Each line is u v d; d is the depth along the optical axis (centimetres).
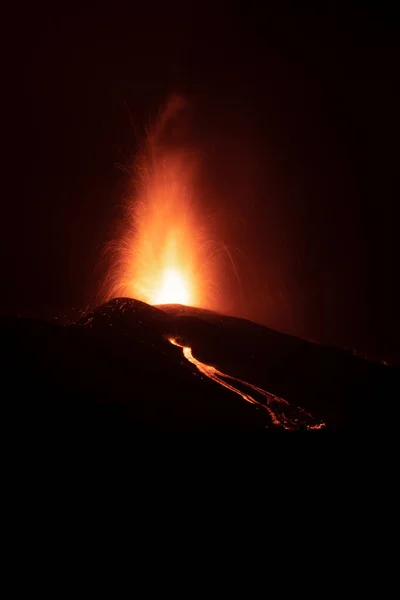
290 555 639
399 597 600
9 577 566
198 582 592
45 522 632
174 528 652
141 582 583
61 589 564
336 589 604
